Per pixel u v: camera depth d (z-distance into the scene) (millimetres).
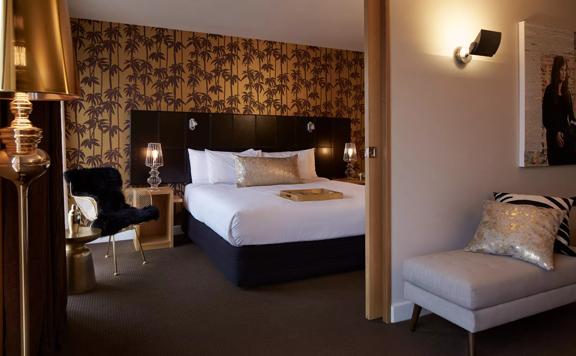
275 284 2975
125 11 4016
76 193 3424
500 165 2695
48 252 1958
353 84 5672
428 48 2359
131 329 2244
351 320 2342
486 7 2568
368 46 2225
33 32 1083
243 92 5012
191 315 2434
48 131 2023
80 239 2773
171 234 4188
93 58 4328
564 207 2350
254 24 4406
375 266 2324
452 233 2496
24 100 1267
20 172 1245
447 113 2449
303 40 5082
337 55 5543
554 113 2887
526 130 2748
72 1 3729
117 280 3115
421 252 2395
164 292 2842
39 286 1783
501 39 2646
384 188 2285
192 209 4090
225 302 2641
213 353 1968
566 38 2928
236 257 2836
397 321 2314
